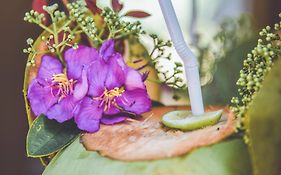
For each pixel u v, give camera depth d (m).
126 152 0.44
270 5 1.17
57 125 0.50
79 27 0.54
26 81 0.53
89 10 0.55
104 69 0.50
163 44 0.56
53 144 0.50
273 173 0.40
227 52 0.72
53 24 0.53
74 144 0.48
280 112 0.40
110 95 0.50
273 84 0.41
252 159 0.41
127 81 0.51
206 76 0.70
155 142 0.45
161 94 0.57
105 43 0.50
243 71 0.46
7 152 1.13
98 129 0.49
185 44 0.49
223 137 0.43
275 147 0.40
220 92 0.68
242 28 0.78
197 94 0.48
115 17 0.54
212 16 1.04
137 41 0.57
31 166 1.09
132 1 0.76
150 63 0.57
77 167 0.45
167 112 0.51
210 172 0.41
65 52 0.52
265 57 0.45
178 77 0.56
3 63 1.12
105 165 0.44
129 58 0.57
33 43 0.53
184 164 0.42
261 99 0.41
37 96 0.50
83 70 0.49
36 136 0.50
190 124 0.46
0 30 1.10
